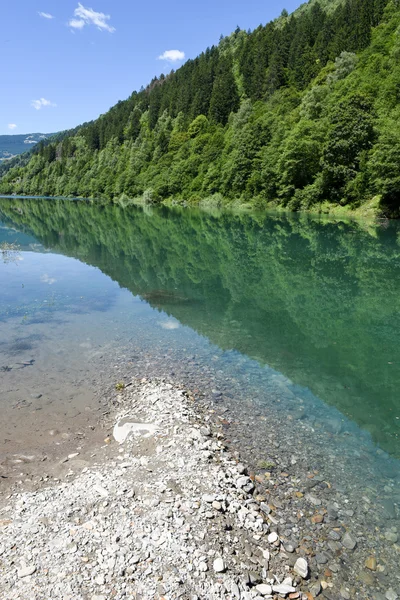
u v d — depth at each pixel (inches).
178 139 4461.1
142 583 164.4
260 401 345.1
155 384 359.6
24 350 424.8
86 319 538.3
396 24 3425.2
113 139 5816.9
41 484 229.5
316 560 189.8
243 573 175.8
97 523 195.8
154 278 811.4
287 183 2534.5
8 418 298.0
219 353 446.3
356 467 264.4
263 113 3602.4
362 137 2119.8
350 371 418.9
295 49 4517.7
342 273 884.0
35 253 1063.6
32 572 166.9
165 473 237.3
